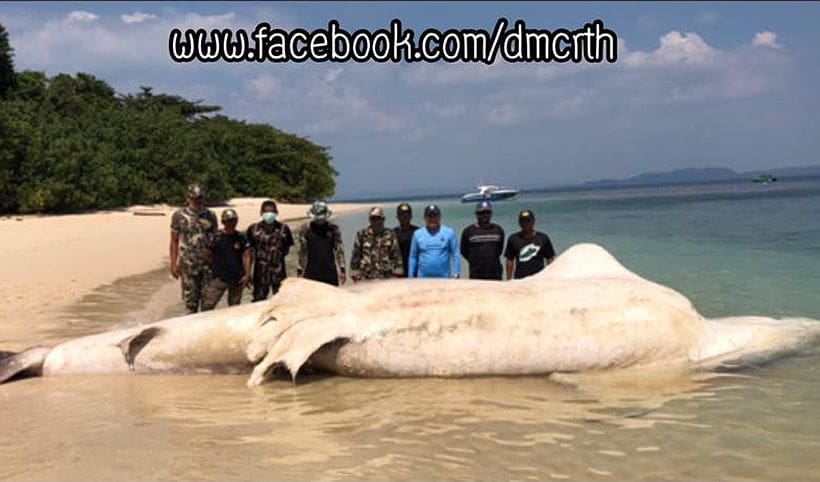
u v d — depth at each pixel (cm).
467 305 787
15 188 3653
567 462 557
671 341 803
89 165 4112
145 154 5150
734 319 923
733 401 694
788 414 656
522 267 1050
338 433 620
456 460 560
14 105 4031
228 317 815
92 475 523
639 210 5228
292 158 8138
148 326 818
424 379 784
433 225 1014
